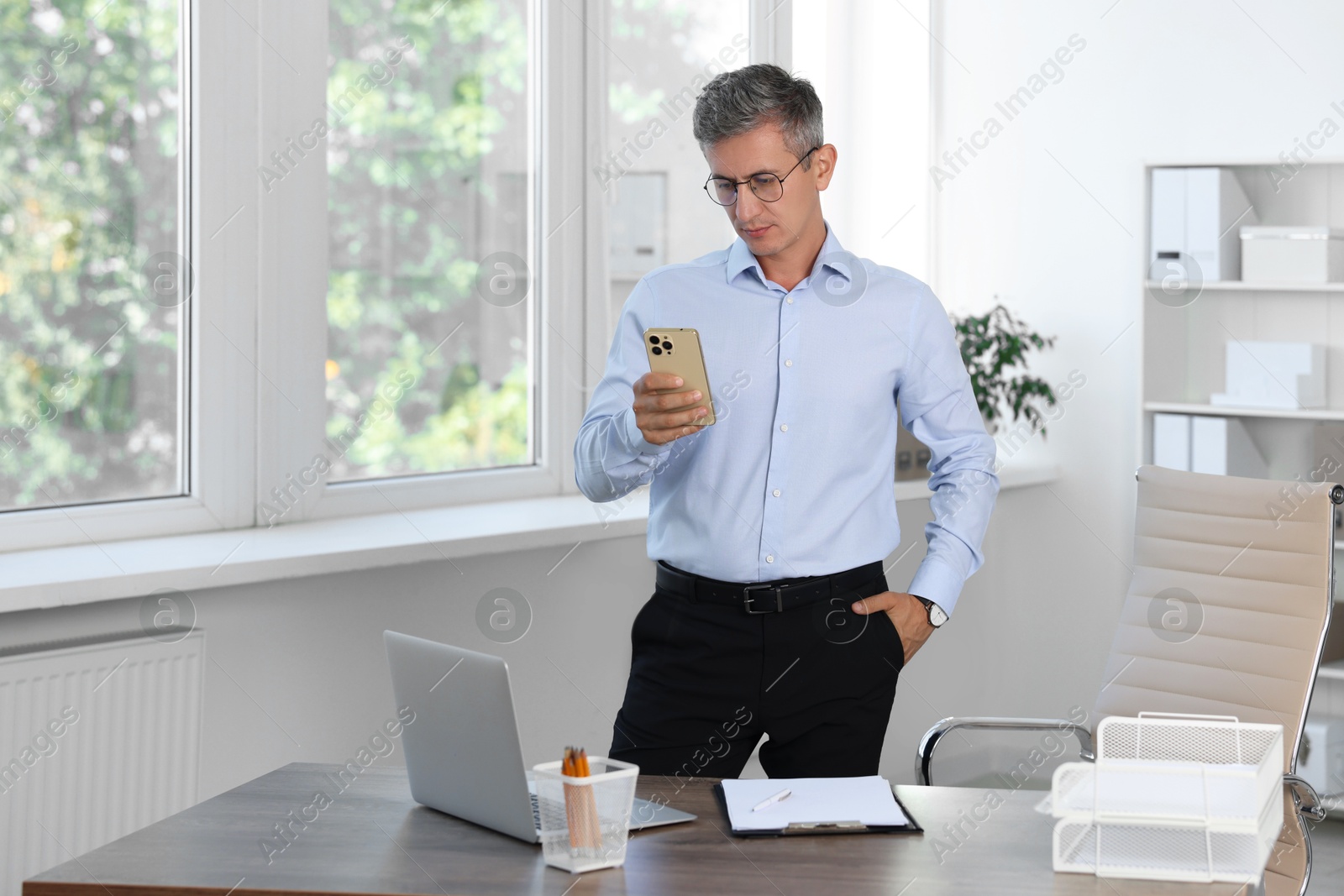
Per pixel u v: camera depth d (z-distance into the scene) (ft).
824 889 4.57
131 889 4.72
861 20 15.20
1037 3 15.31
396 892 4.62
